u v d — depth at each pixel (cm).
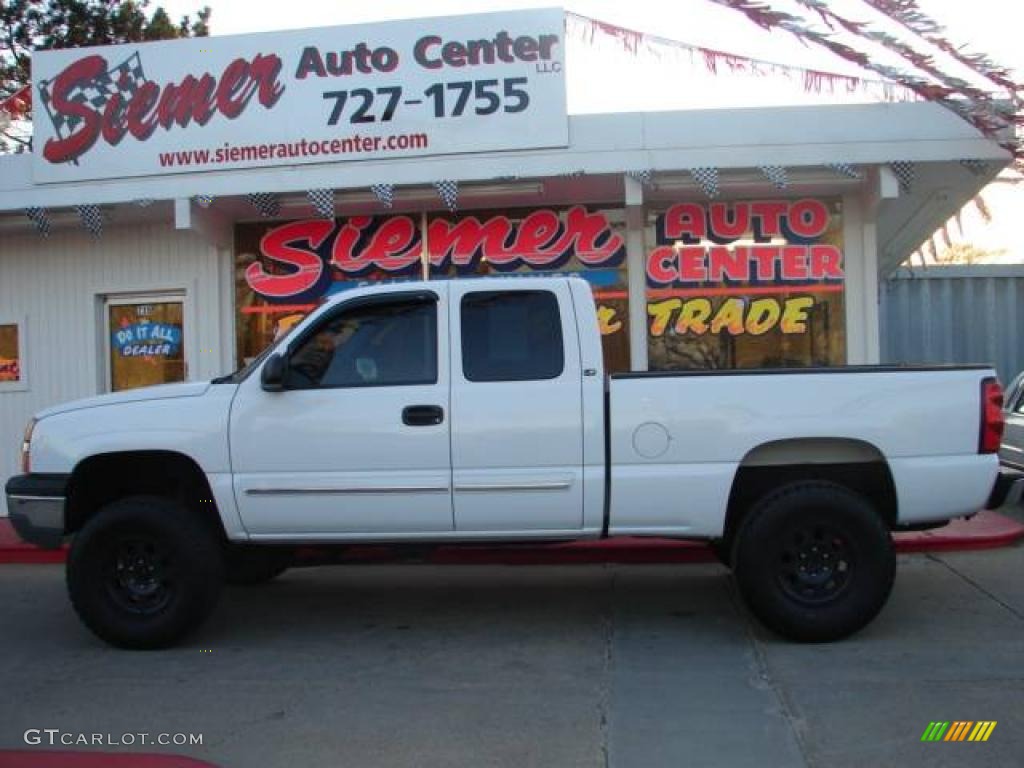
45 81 1002
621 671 544
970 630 607
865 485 602
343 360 593
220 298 1059
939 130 895
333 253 1044
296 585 792
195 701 505
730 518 611
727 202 1002
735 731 447
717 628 632
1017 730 442
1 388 1113
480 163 936
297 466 581
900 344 1647
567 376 575
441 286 595
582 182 955
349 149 955
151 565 602
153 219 1064
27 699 511
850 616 566
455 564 863
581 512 572
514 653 586
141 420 592
